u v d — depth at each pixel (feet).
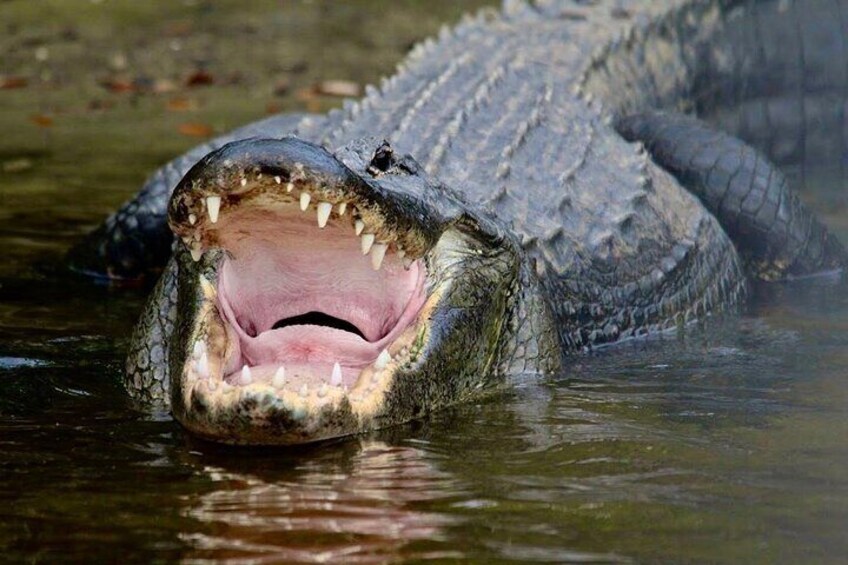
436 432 48.83
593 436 48.14
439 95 77.10
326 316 54.03
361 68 140.15
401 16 159.22
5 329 64.13
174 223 45.27
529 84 81.51
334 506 40.60
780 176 79.51
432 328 51.67
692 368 59.00
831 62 105.09
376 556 36.42
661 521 39.11
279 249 50.37
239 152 43.04
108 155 105.91
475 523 39.09
